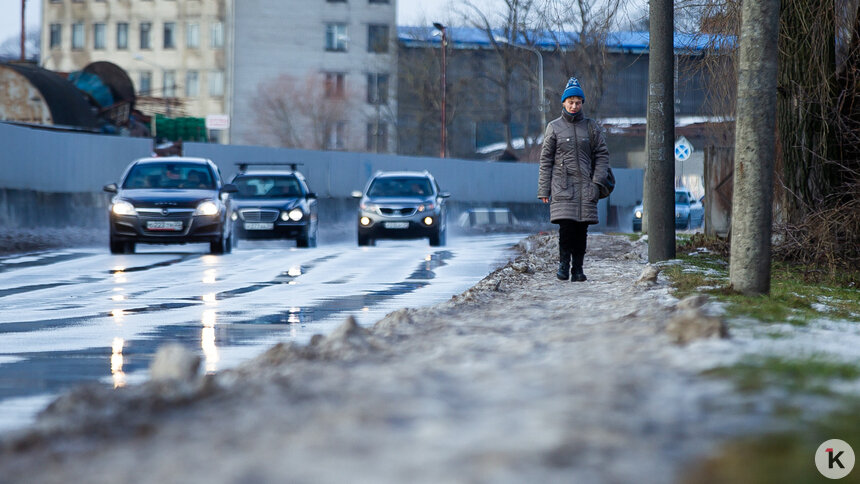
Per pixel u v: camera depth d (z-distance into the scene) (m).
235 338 24.41
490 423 9.45
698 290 26.91
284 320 28.11
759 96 26.41
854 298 30.42
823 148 44.00
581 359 13.71
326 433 9.43
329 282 40.81
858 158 44.25
